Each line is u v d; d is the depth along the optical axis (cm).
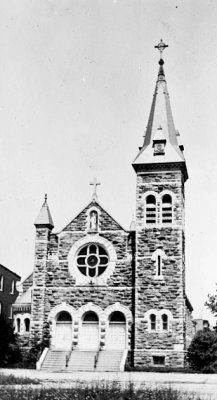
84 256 5031
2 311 6712
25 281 5675
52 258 5059
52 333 4866
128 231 4975
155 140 5119
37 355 4728
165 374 4041
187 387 2911
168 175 5000
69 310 4900
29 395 2148
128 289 4844
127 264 4906
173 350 4556
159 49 5850
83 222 5097
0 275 6725
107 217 5059
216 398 2281
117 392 2212
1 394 2158
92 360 4609
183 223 5078
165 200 4969
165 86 5662
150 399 2112
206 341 4462
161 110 5444
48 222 5119
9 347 4672
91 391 2228
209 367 4278
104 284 4897
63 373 4009
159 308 4675
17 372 4016
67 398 2103
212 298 5547
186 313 5069
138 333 4647
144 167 5050
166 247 4809
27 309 5059
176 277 4722
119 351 4700
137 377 3684
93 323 4891
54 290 4975
